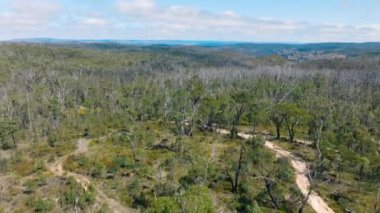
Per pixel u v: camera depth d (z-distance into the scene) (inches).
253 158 2309.3
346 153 2389.3
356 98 4857.3
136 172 2420.0
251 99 3321.9
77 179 2367.1
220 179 2203.5
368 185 2246.6
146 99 4239.7
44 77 5954.7
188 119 3823.8
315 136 2805.1
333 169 2464.3
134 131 3321.9
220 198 1947.6
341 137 2800.2
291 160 2603.3
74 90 5324.8
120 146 3004.4
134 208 1948.8
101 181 2326.5
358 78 6117.1
